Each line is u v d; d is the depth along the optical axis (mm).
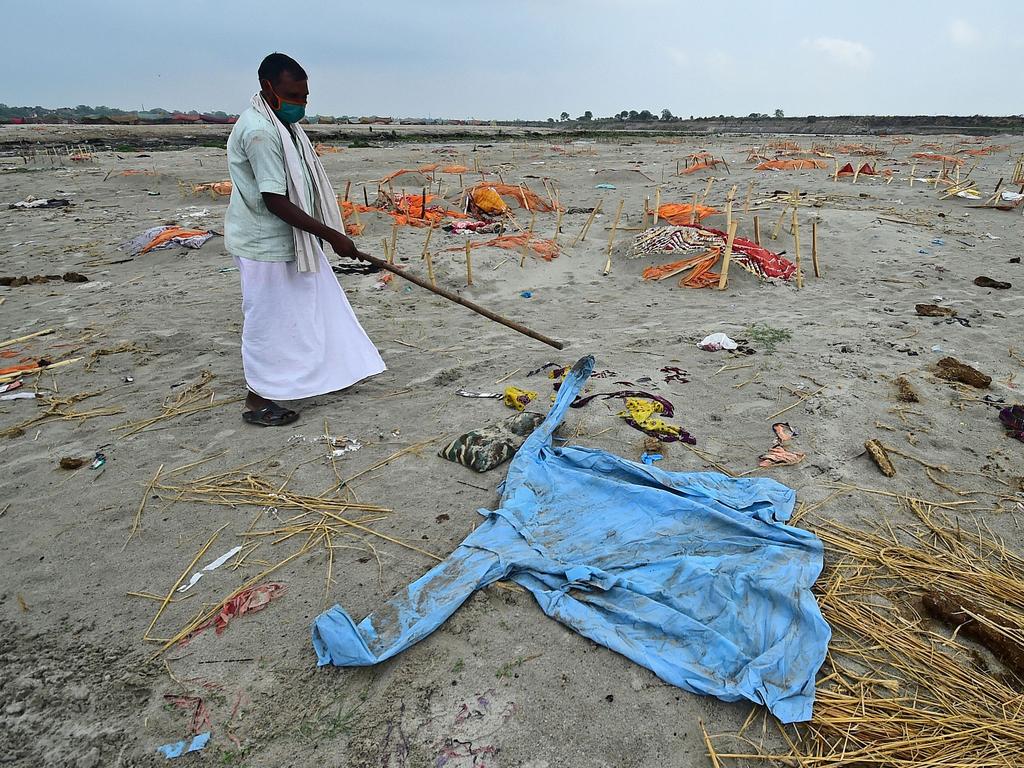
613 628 2424
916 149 27625
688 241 8156
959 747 2027
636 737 2066
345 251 3873
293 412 4172
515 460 3432
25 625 2551
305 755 2043
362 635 2357
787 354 5195
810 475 3479
